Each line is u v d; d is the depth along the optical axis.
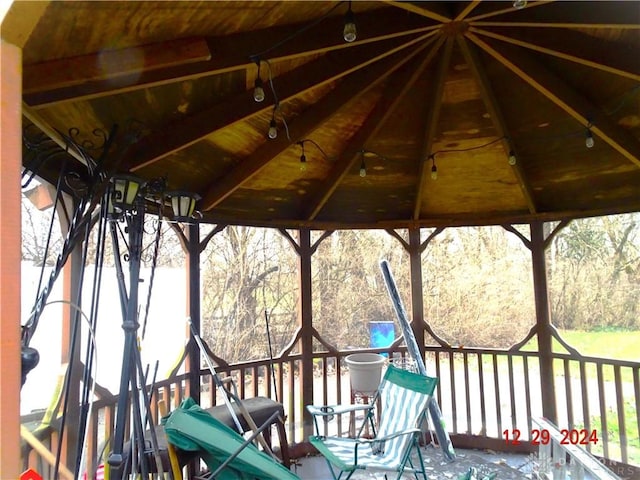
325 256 6.41
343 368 6.21
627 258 5.41
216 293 6.22
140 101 2.54
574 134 3.48
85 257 2.25
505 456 4.22
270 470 2.38
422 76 3.08
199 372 3.86
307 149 3.73
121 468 2.21
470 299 6.14
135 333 2.26
